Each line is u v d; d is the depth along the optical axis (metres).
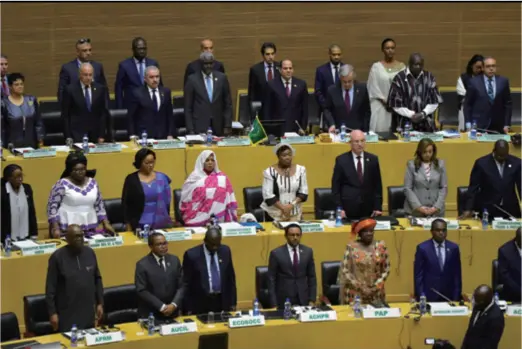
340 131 46.41
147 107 45.22
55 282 34.38
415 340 35.31
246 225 39.84
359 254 36.16
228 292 36.41
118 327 33.69
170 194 39.91
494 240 40.66
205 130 45.72
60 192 38.38
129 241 38.56
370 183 41.44
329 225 40.62
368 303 36.16
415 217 41.12
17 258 37.16
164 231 38.91
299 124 47.22
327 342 34.97
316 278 38.97
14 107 43.84
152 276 34.72
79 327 34.50
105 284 38.28
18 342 32.03
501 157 41.34
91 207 38.78
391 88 47.59
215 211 40.59
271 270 36.84
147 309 34.69
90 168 43.19
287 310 34.97
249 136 45.03
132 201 39.38
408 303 36.50
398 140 46.06
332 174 44.59
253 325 34.38
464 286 40.94
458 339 35.44
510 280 37.28
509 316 35.62
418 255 37.97
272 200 40.72
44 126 46.28
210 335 32.03
